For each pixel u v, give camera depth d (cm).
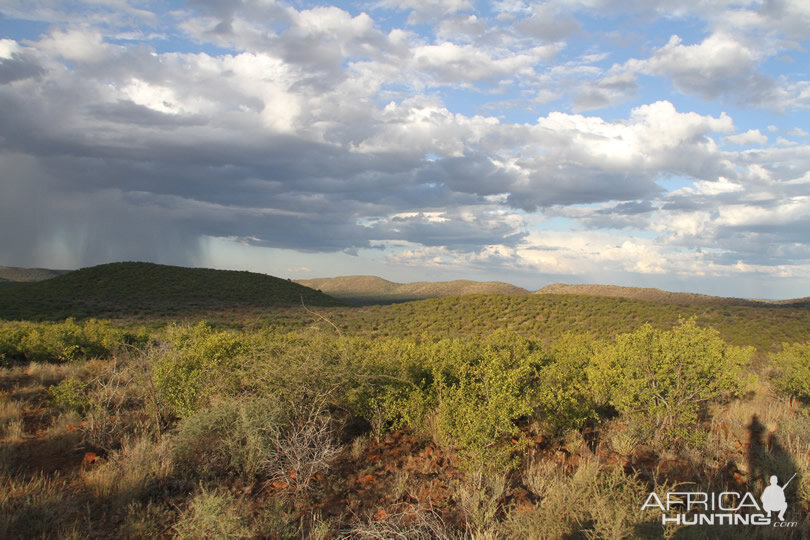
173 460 611
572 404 790
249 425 609
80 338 1542
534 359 1066
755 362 1524
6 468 583
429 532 470
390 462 674
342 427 773
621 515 443
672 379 797
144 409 834
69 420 784
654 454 729
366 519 502
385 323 4088
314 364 760
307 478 572
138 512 494
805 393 1052
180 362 820
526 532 462
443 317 4272
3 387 1055
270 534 463
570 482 545
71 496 527
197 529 445
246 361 834
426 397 816
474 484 560
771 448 704
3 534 437
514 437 754
